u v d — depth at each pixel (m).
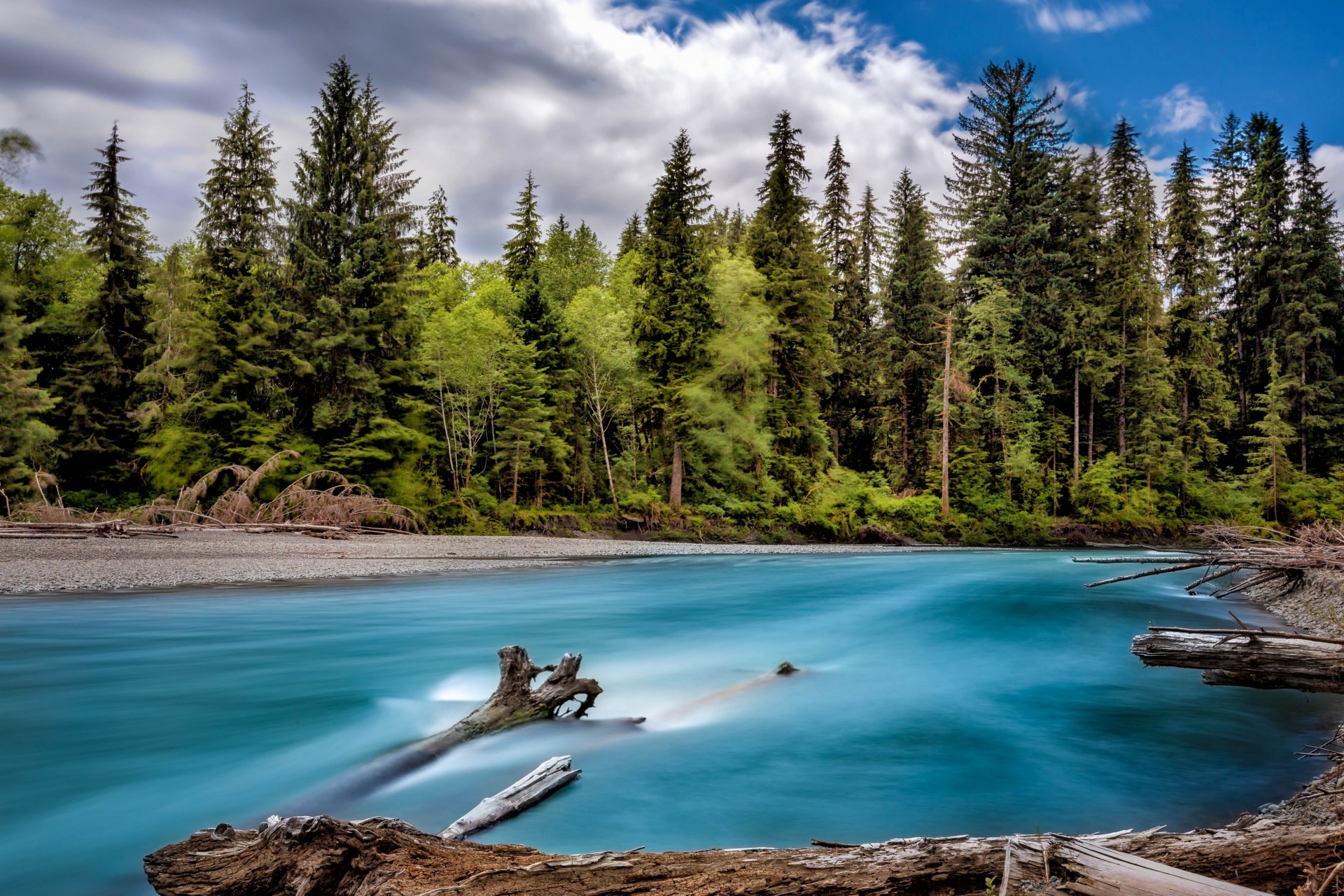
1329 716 7.09
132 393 36.59
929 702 7.53
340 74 36.66
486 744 5.75
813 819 4.55
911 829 4.46
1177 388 52.69
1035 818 4.69
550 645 10.12
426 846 2.96
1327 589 13.43
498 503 35.56
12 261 39.50
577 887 2.59
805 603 14.92
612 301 42.91
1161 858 2.87
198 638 9.97
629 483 42.75
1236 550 14.20
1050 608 14.51
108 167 36.75
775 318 40.88
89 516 26.31
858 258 61.66
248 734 6.04
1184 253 52.50
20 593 13.40
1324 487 46.56
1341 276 57.28
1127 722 6.85
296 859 2.79
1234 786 5.30
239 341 33.34
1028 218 51.19
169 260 42.16
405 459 34.25
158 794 4.83
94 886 3.67
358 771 5.18
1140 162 53.09
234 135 35.78
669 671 8.72
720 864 2.74
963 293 53.06
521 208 57.41
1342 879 2.70
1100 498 45.41
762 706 7.29
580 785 5.01
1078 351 48.44
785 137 42.91
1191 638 6.60
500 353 37.75
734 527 38.50
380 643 9.88
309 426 34.38
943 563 25.83
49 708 6.73
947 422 43.09
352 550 23.67
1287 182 58.03
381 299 35.41
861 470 55.84
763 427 41.16
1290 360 54.09
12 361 28.98
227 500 28.33
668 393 38.41
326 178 35.97
